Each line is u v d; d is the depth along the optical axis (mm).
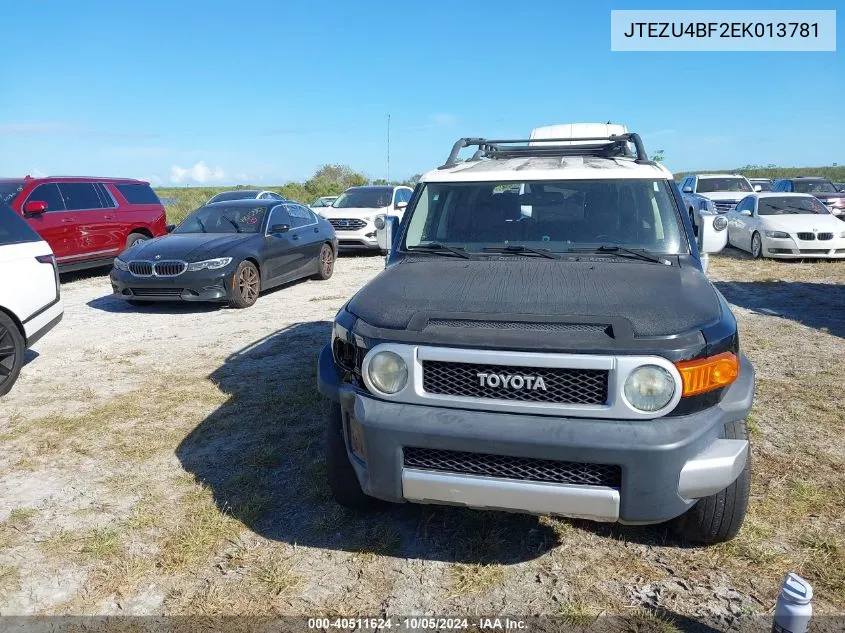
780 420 4527
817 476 3674
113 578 2918
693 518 2922
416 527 3291
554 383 2477
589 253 3529
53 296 5910
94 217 11469
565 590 2770
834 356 6148
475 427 2498
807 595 2170
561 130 9867
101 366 6273
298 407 4969
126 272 8656
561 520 3307
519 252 3602
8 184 10758
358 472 2820
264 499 3562
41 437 4527
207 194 36312
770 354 6238
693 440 2406
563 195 3781
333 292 10234
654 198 3703
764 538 3072
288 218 10430
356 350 2773
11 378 5457
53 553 3117
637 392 2396
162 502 3580
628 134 4699
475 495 2572
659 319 2576
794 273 11617
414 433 2564
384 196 15648
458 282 3131
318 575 2922
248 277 9016
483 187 3898
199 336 7422
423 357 2582
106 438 4484
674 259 3434
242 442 4359
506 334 2535
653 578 2830
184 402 5176
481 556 3025
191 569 2973
